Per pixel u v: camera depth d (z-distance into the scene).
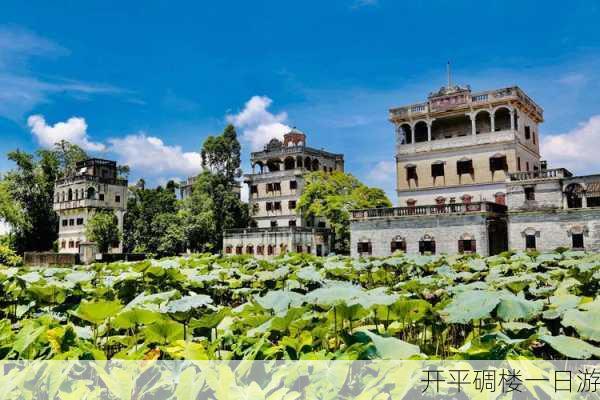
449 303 7.68
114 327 7.49
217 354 6.00
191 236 58.31
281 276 15.48
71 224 68.56
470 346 5.40
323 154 69.69
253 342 5.76
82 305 7.24
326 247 56.53
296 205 58.75
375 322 7.59
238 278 17.56
